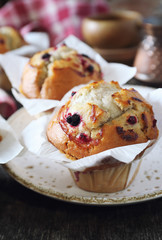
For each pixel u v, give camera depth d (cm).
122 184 34
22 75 44
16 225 33
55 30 69
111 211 34
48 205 34
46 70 42
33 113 40
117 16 58
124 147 32
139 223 33
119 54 53
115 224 33
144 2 108
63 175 36
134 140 33
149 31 48
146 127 34
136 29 55
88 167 33
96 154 32
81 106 34
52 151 34
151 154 38
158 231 32
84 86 37
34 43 58
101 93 34
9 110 46
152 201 34
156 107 36
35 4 68
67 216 33
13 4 67
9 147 36
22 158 37
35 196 35
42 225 33
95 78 43
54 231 32
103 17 58
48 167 37
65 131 34
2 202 35
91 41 56
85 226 33
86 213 34
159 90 36
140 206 34
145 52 49
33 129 36
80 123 34
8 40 54
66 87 41
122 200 32
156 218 33
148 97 37
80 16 70
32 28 66
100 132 33
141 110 34
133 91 36
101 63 45
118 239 32
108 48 56
